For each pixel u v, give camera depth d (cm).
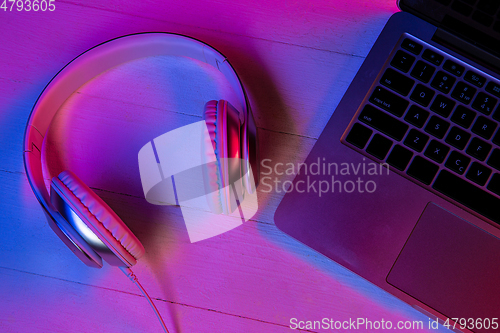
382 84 49
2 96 56
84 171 54
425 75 49
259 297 52
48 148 54
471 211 48
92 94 55
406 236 48
